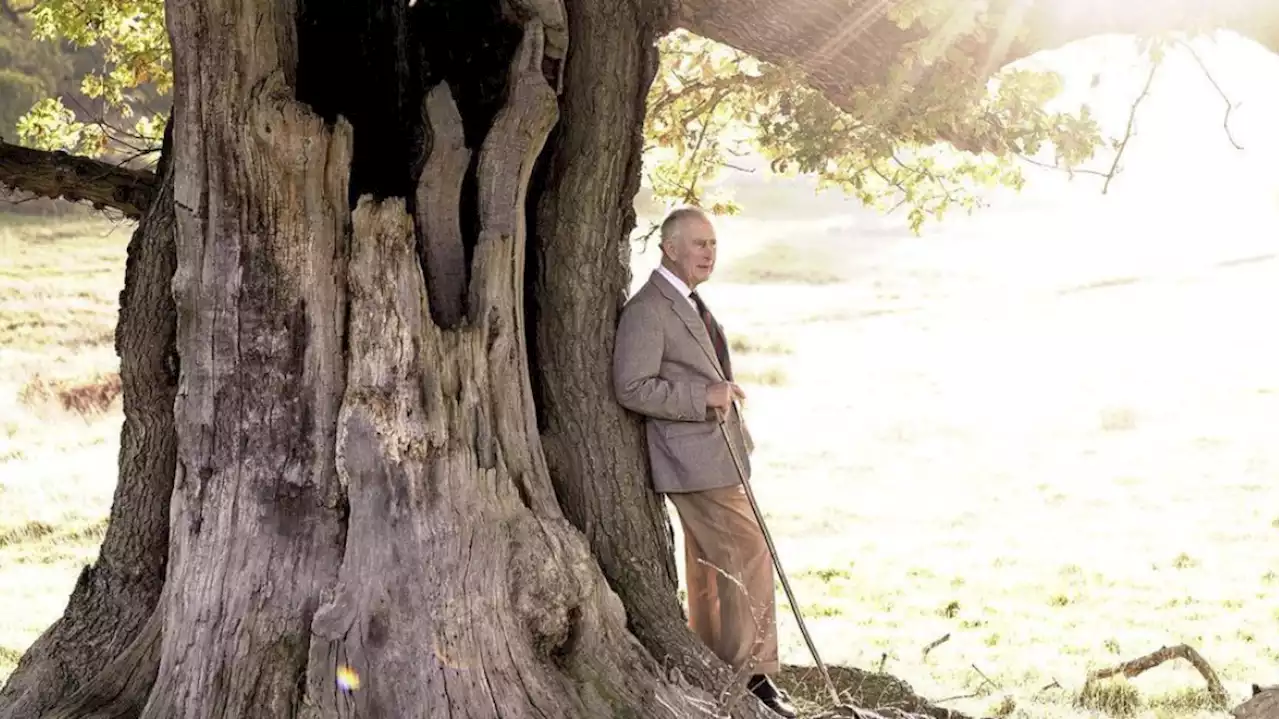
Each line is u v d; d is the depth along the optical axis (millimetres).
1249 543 18812
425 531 4672
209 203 4859
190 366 4938
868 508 21750
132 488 6133
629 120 5742
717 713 5102
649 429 5727
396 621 4613
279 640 4770
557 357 5668
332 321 4809
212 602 4840
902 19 5859
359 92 5445
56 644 6059
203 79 4766
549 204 5699
